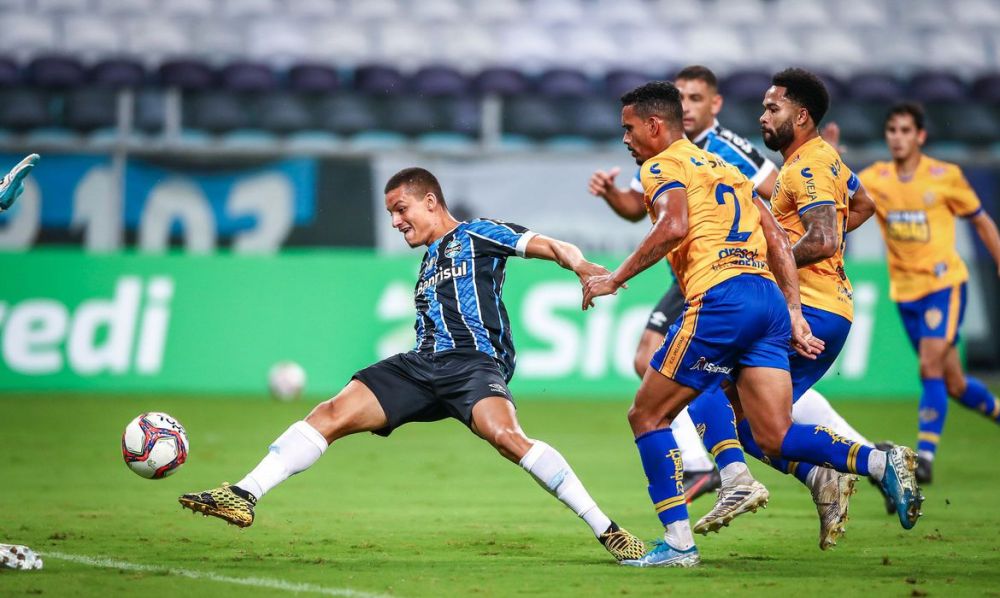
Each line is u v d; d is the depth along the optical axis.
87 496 28.84
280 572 19.12
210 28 74.38
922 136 35.69
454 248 21.22
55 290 57.78
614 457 38.84
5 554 18.84
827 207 21.41
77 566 19.52
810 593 17.44
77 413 49.16
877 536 23.95
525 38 76.50
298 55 74.25
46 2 73.69
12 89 66.06
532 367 58.91
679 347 19.73
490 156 64.38
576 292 59.44
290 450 20.31
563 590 17.58
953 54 78.88
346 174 63.28
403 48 75.06
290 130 67.44
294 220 62.94
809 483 21.36
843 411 53.91
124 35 73.56
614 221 63.25
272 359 58.47
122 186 62.22
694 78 28.39
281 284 58.97
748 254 19.91
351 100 68.25
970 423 52.41
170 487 30.55
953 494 31.09
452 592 17.41
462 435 46.31
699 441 27.83
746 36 78.56
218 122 66.75
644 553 20.25
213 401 54.81
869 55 78.44
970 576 19.14
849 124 69.06
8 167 61.66
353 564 20.05
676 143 20.25
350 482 32.50
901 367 60.53
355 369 58.72
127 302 58.06
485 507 27.89
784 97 22.28
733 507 20.52
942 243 35.28
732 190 20.06
